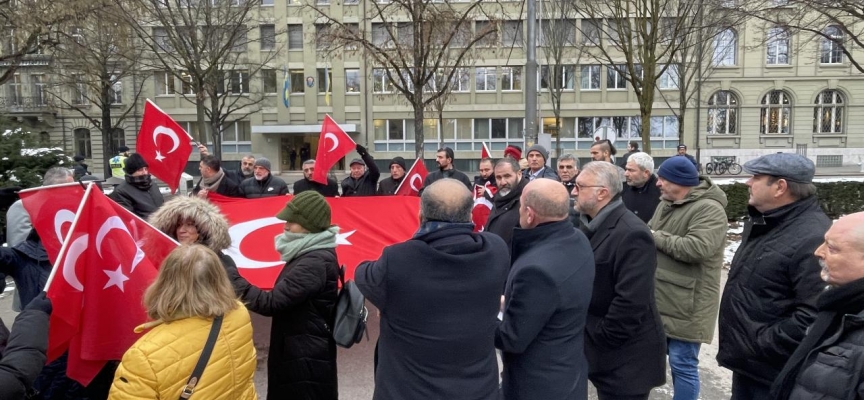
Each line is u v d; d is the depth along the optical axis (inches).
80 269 101.4
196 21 800.9
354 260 196.9
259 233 194.9
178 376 78.2
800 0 443.2
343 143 292.2
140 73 1015.0
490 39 550.9
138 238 111.7
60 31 546.3
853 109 1359.5
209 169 281.3
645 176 196.1
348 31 510.3
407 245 89.0
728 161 1314.0
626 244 114.0
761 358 105.8
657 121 1385.3
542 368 96.9
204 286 83.8
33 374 84.1
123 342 104.0
